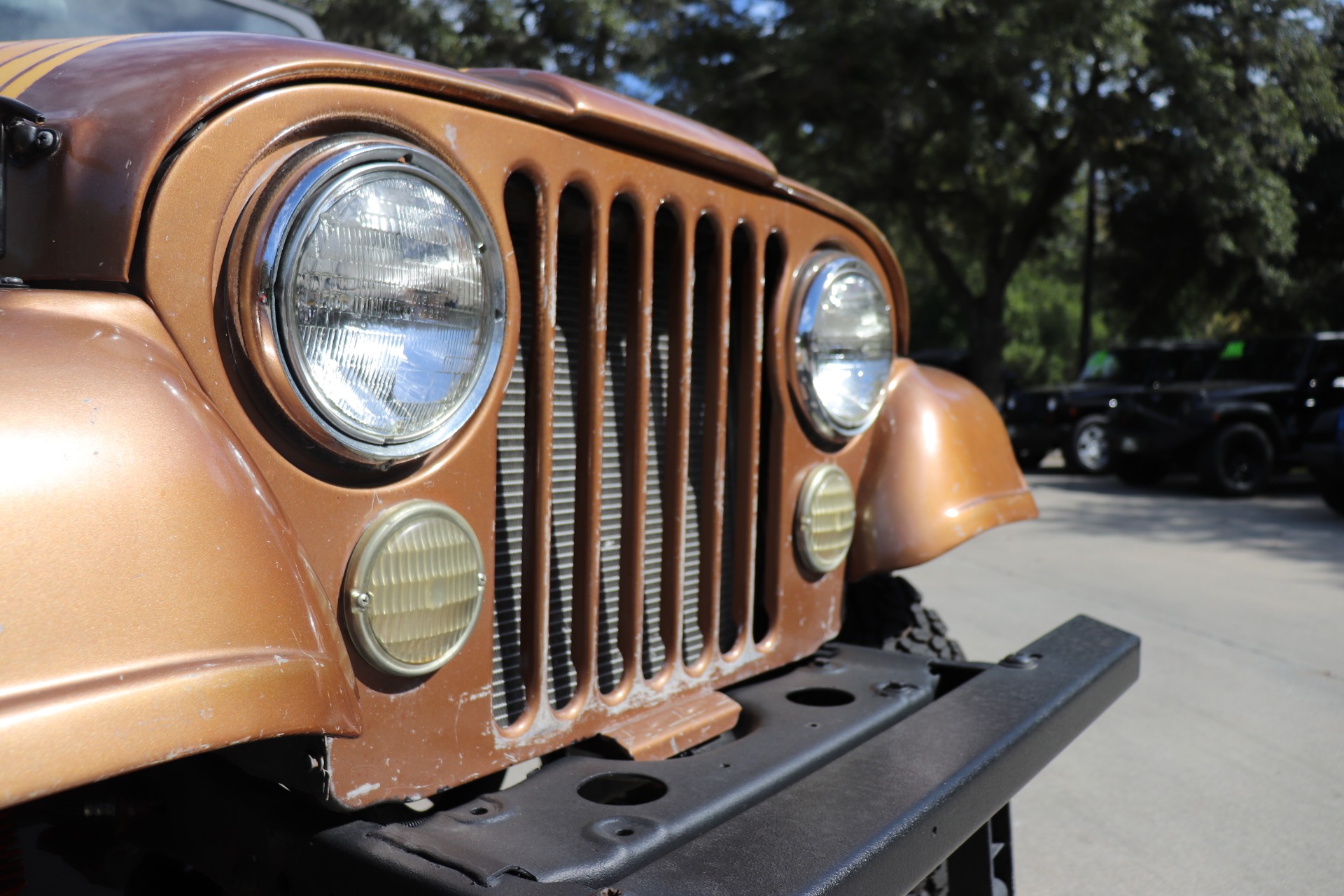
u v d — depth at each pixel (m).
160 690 0.82
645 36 18.55
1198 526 8.48
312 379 1.02
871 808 1.20
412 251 1.10
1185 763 3.29
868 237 1.92
